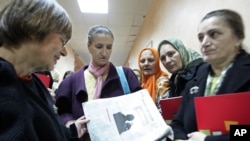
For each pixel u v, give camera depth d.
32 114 0.50
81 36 5.97
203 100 0.74
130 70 1.24
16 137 0.42
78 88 1.11
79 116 1.05
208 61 0.87
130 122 0.86
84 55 8.43
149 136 0.79
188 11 2.25
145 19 4.62
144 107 0.90
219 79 0.85
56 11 0.56
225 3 1.54
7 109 0.43
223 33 0.83
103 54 1.16
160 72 1.84
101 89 1.11
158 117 0.85
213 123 0.71
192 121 0.86
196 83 0.96
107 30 1.20
